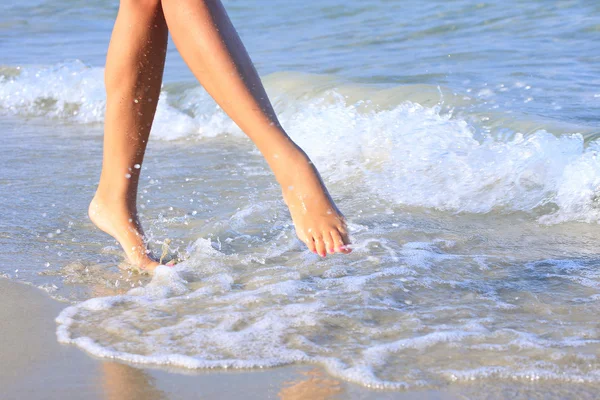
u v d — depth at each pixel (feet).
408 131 12.76
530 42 20.75
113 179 8.07
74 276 7.94
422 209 10.12
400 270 7.79
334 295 7.16
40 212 10.12
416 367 5.72
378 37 23.70
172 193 11.05
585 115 12.84
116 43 7.31
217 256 8.36
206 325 6.56
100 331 6.53
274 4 31.73
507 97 14.48
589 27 21.95
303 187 6.63
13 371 5.87
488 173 10.87
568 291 7.21
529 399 5.22
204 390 5.49
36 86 19.85
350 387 5.46
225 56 6.34
